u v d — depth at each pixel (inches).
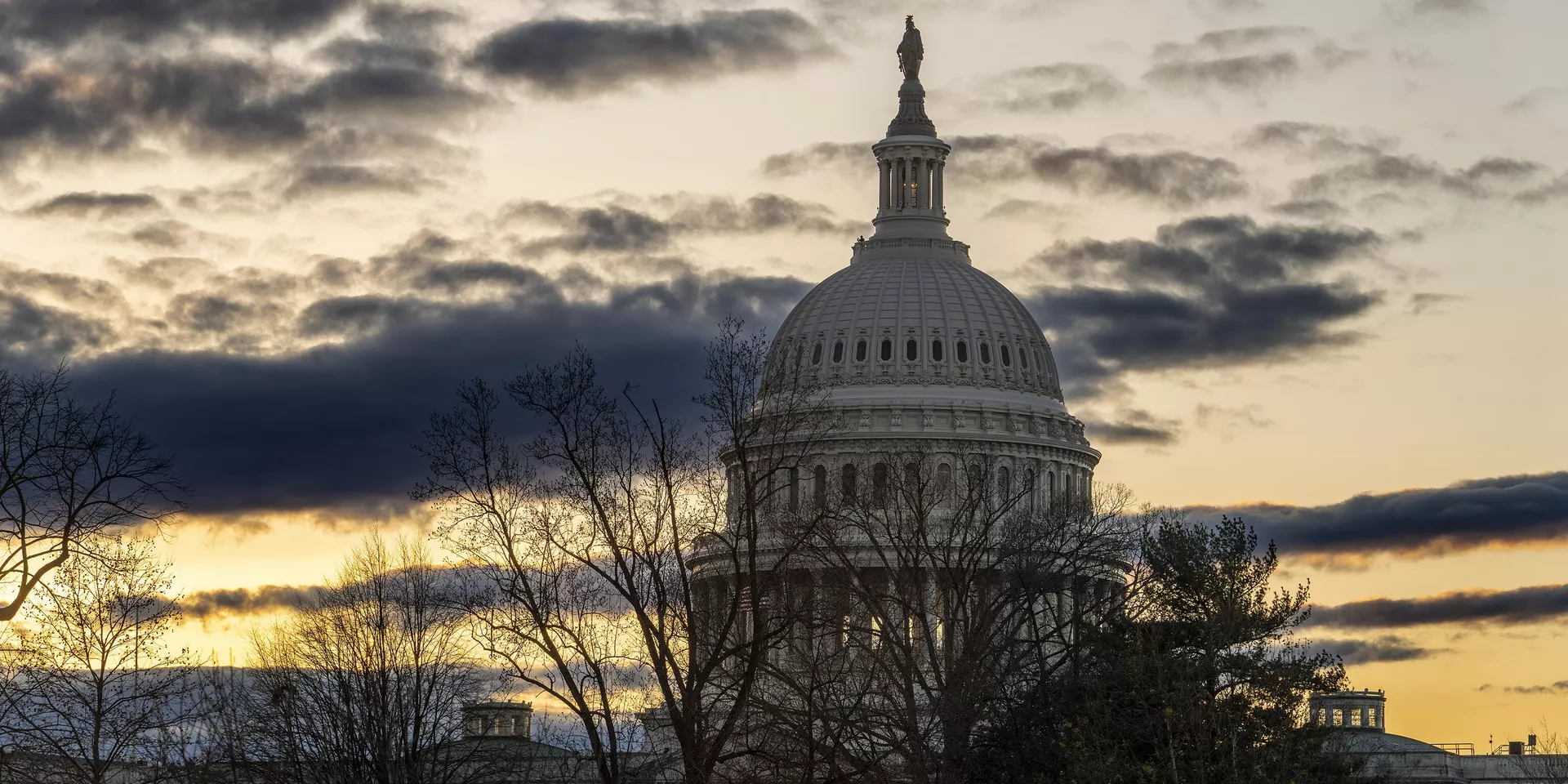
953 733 5246.1
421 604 4820.4
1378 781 5246.1
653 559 4478.3
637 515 4480.8
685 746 4392.2
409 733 4997.5
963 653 5634.8
